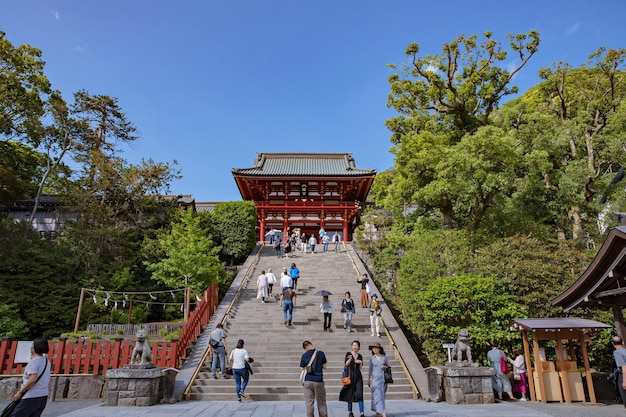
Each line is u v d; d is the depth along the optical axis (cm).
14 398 511
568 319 1063
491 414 793
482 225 2044
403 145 2044
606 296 866
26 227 2008
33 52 2325
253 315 1592
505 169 1841
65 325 1750
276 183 3597
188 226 2044
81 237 2047
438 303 1330
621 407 912
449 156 1839
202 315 1514
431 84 2322
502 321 1270
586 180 2038
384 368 774
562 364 1016
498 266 1491
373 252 2480
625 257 770
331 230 3534
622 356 798
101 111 2734
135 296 1977
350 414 760
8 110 2300
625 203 1827
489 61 2264
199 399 1024
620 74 2352
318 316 1589
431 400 977
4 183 2358
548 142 2180
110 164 2366
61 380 1120
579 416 796
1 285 1717
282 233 3472
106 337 1504
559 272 1438
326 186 3622
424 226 2250
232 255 2662
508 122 2503
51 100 2494
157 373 953
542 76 2541
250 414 812
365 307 1655
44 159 2914
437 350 1407
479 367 977
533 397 1012
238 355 991
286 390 1061
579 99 2412
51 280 1859
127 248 2180
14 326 1555
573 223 2128
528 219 1977
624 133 2009
